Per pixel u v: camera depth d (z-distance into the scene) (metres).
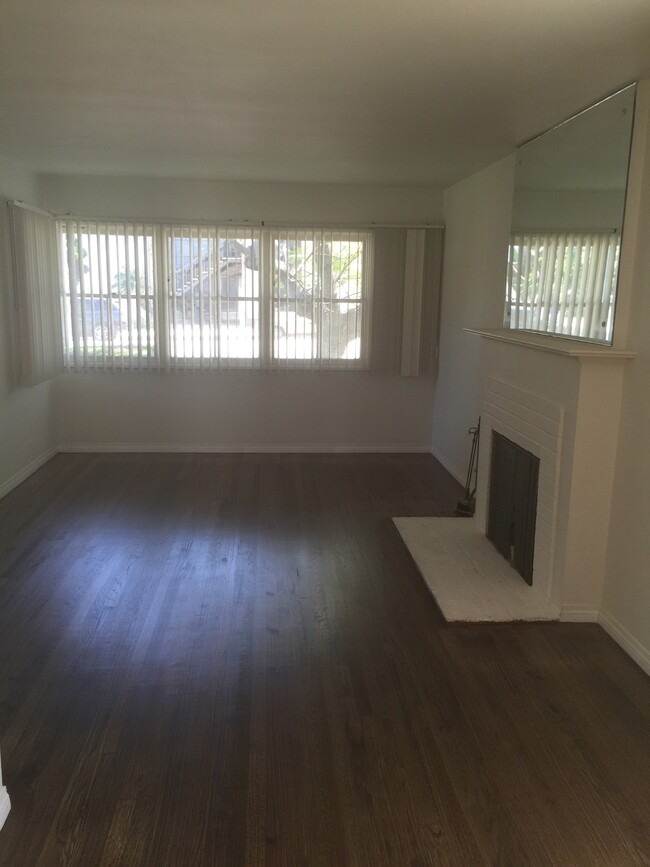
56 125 3.79
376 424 6.34
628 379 2.92
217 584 3.53
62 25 2.29
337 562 3.84
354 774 2.17
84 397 6.07
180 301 5.86
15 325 5.03
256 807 2.03
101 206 5.70
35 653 2.84
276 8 2.12
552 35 2.30
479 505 4.24
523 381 3.59
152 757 2.23
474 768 2.21
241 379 6.13
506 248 4.41
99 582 3.53
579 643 3.00
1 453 4.87
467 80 2.81
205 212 5.80
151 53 2.55
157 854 1.86
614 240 2.92
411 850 1.88
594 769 2.22
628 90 2.82
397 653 2.90
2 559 3.80
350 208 5.88
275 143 4.15
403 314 6.02
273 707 2.51
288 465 5.86
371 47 2.44
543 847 1.90
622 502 2.97
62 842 1.89
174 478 5.42
